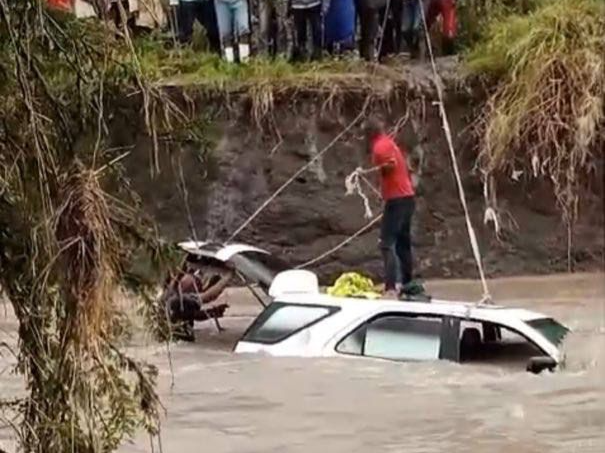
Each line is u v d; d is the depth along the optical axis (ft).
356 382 35.70
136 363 16.46
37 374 15.72
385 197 48.21
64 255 15.17
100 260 15.21
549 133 65.72
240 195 65.31
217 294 46.19
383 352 38.22
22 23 15.19
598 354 38.47
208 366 38.11
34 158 15.31
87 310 15.26
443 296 58.75
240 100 65.26
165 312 16.37
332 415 31.91
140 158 17.61
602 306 53.88
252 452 28.19
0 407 17.56
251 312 53.06
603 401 33.12
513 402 33.14
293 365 37.99
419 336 38.01
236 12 65.77
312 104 66.18
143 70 16.52
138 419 17.33
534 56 65.98
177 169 16.70
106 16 15.96
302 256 65.62
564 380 35.68
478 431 30.17
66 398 15.58
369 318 38.88
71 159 15.53
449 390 34.63
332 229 65.92
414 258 66.18
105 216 15.28
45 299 15.43
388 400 33.47
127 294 15.92
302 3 66.33
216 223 64.54
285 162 65.98
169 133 16.28
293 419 31.48
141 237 15.89
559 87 65.62
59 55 15.66
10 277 15.64
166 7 18.92
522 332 37.50
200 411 32.19
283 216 65.77
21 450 16.48
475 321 37.63
